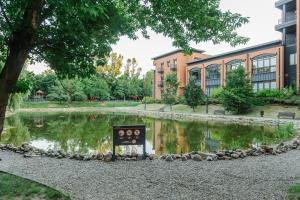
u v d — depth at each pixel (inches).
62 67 222.2
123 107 2297.0
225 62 1708.9
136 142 327.6
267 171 268.1
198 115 1211.2
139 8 233.0
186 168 281.7
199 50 2080.5
